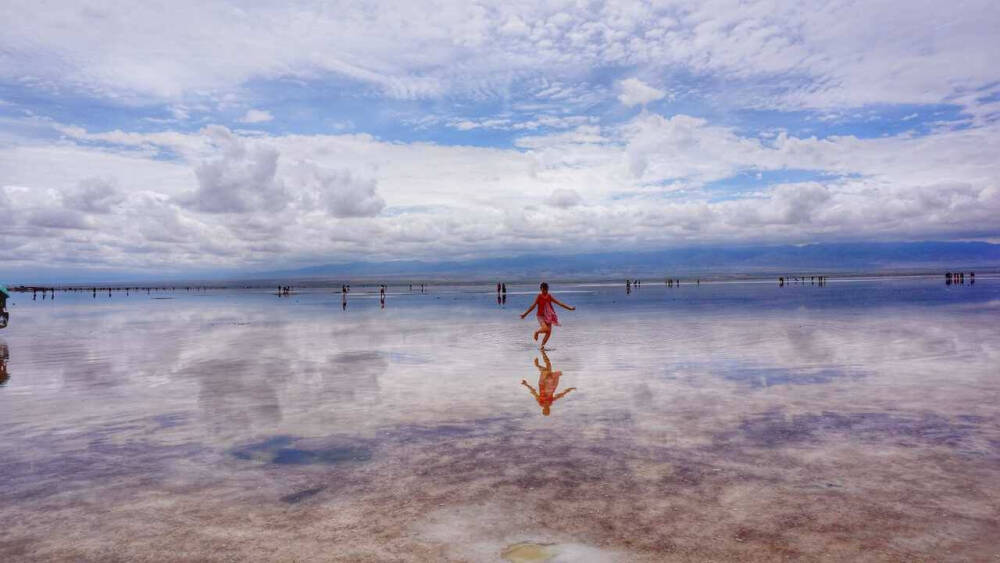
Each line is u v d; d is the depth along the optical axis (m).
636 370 10.20
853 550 3.43
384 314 27.78
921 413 6.78
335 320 24.08
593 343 14.38
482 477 4.86
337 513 4.14
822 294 39.00
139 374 10.62
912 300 29.00
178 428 6.70
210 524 3.98
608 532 3.74
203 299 56.22
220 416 7.27
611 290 59.66
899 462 5.06
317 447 5.84
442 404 7.77
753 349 12.53
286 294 65.06
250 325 22.03
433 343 15.02
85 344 15.91
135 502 4.41
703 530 3.74
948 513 3.95
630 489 4.51
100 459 5.53
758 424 6.43
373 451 5.68
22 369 11.37
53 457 5.62
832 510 4.03
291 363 11.73
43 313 33.69
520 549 3.52
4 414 7.50
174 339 17.00
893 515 3.93
